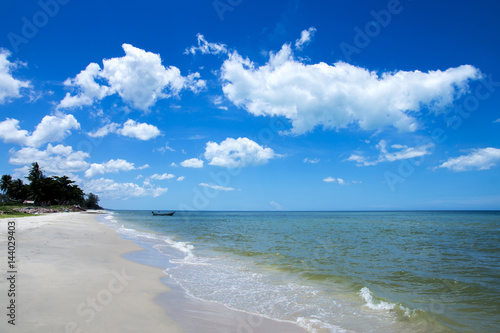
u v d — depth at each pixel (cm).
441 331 679
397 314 780
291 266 1421
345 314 778
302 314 775
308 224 5916
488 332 682
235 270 1302
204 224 5853
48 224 3072
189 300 854
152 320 667
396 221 7400
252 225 5512
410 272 1334
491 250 2092
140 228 4309
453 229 4341
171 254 1703
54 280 873
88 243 1894
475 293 1007
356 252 1955
